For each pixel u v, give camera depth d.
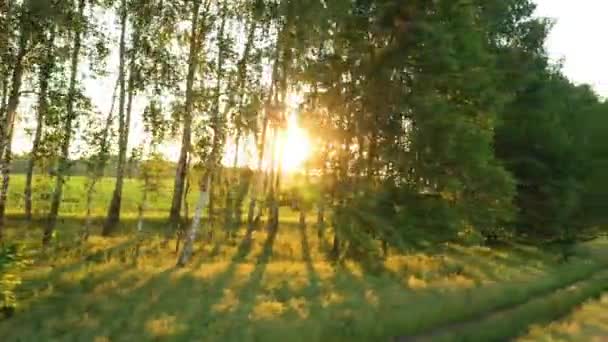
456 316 17.62
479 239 31.73
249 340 12.59
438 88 30.81
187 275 19.55
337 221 28.39
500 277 25.06
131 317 13.79
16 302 14.06
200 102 23.31
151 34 25.64
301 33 28.45
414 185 30.75
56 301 14.87
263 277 20.34
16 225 29.94
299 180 30.92
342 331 14.20
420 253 29.88
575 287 25.48
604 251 41.97
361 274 23.17
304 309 15.98
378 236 28.42
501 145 40.28
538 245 41.62
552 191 38.88
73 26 21.03
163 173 29.06
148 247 25.89
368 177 30.75
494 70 35.09
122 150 30.44
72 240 25.55
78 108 21.34
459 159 30.17
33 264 19.22
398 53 29.81
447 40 29.25
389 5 29.28
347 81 30.53
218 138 23.23
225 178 33.34
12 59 18.92
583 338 17.33
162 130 25.23
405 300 18.20
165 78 24.86
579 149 42.66
